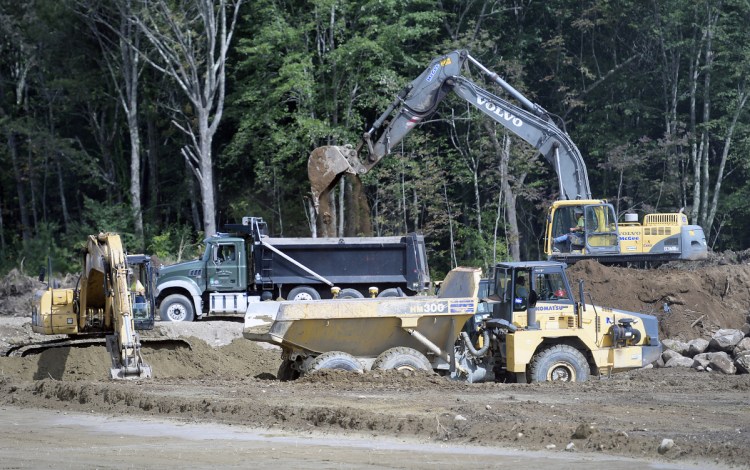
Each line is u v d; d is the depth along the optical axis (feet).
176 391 114.11
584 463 78.38
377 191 299.58
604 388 117.80
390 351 125.49
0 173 381.19
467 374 129.39
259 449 85.10
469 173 301.22
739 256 242.17
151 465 79.61
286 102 316.19
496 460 79.66
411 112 198.49
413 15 303.68
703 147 311.68
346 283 195.21
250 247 197.57
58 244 345.92
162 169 375.66
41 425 98.94
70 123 388.37
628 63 331.16
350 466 78.07
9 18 342.64
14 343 174.50
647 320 131.95
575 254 200.75
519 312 130.00
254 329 131.03
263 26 305.53
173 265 196.03
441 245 321.93
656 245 202.90
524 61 322.55
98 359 141.79
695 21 305.73
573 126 339.98
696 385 120.78
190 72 330.75
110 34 338.95
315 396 108.88
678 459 79.46
